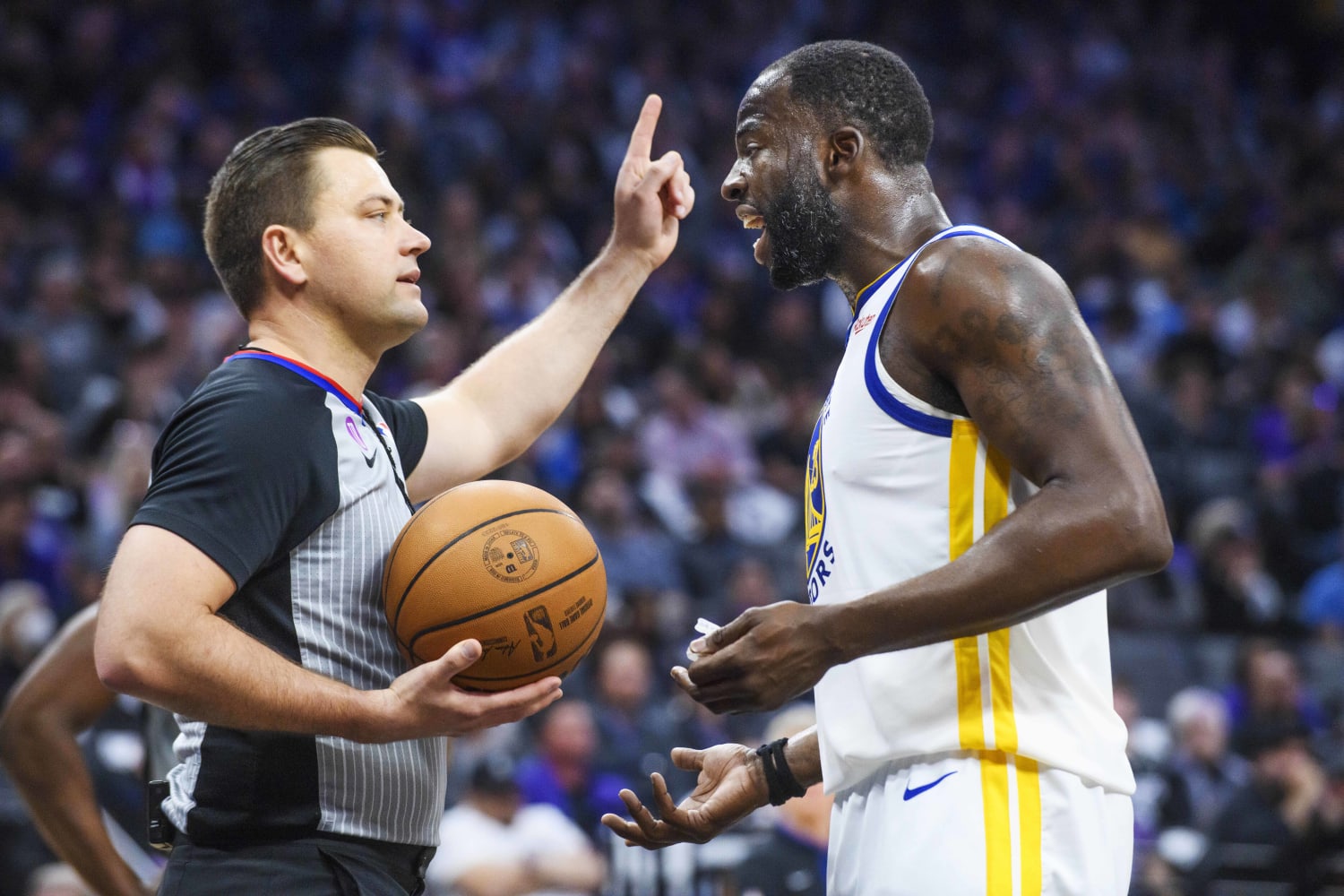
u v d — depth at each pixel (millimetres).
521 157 28953
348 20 30297
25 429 17859
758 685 4652
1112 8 39656
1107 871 4969
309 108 28906
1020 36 38062
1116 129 35250
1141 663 17656
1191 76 38719
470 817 12117
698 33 33938
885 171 5426
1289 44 41156
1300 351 26172
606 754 13883
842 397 5254
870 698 5066
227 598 4988
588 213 28406
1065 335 4672
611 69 32406
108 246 23156
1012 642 4977
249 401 5227
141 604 4773
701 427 22281
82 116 27062
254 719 4848
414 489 6418
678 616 16766
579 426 21156
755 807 5953
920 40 36844
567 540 5383
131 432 17266
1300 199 34812
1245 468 24125
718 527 19250
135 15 28531
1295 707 15359
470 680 5184
